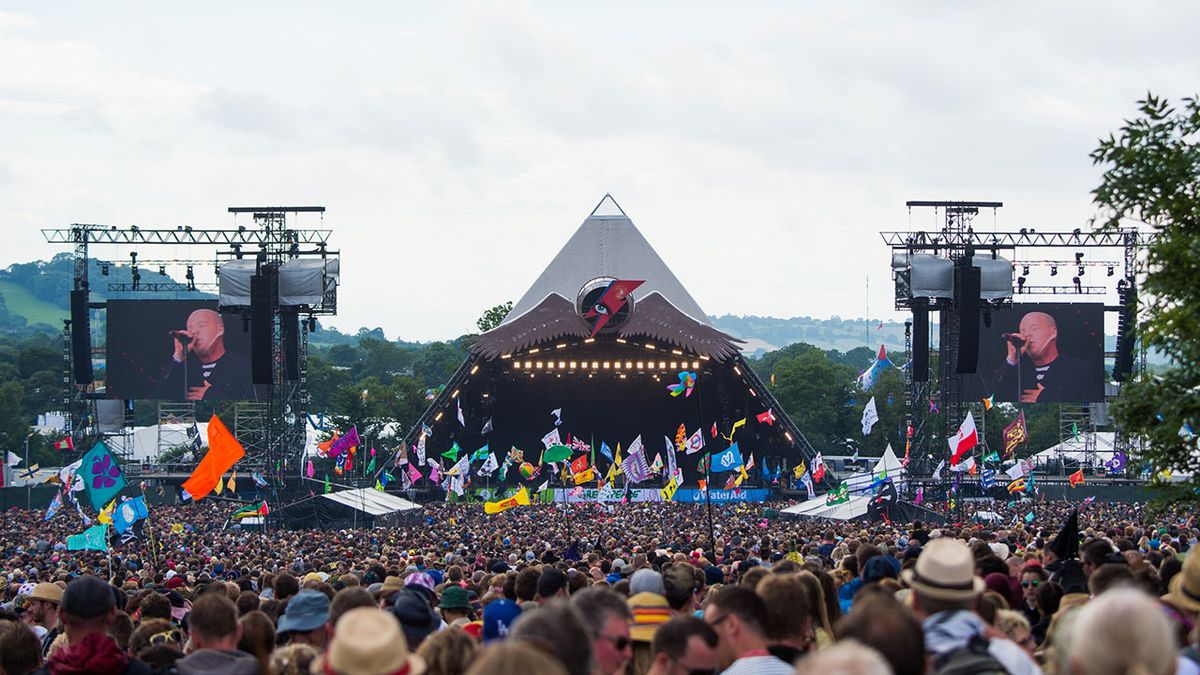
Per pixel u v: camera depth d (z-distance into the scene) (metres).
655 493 134.50
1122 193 27.83
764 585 12.59
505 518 92.12
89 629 14.48
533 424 145.12
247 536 73.44
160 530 83.25
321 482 116.38
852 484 122.81
